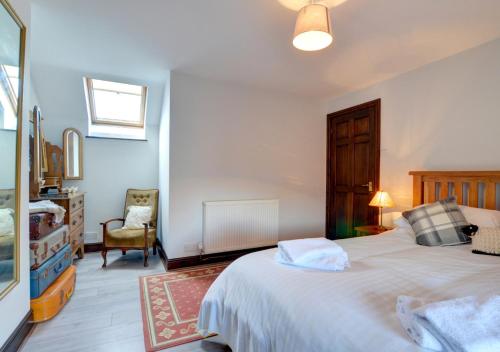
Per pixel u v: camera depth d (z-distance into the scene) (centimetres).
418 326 79
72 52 255
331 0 171
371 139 333
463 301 85
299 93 370
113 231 321
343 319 94
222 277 167
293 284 123
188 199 312
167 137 314
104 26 209
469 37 218
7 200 153
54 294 201
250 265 155
